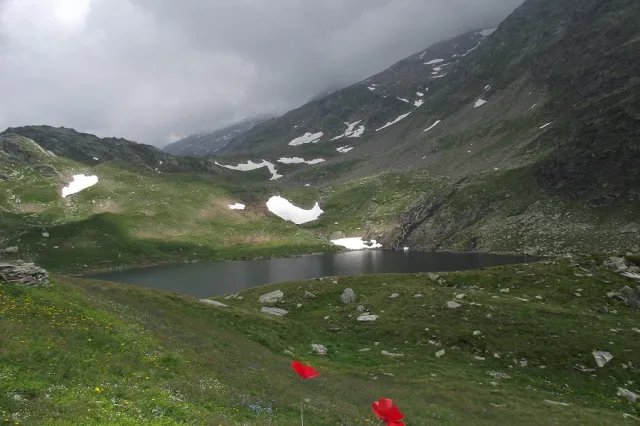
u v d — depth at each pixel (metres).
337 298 60.81
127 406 14.75
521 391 32.09
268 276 143.38
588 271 58.38
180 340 31.03
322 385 28.36
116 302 39.16
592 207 163.25
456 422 23.42
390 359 39.53
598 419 26.30
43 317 23.50
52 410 13.24
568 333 40.88
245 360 30.92
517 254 157.50
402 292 57.12
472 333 43.00
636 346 37.97
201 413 15.30
